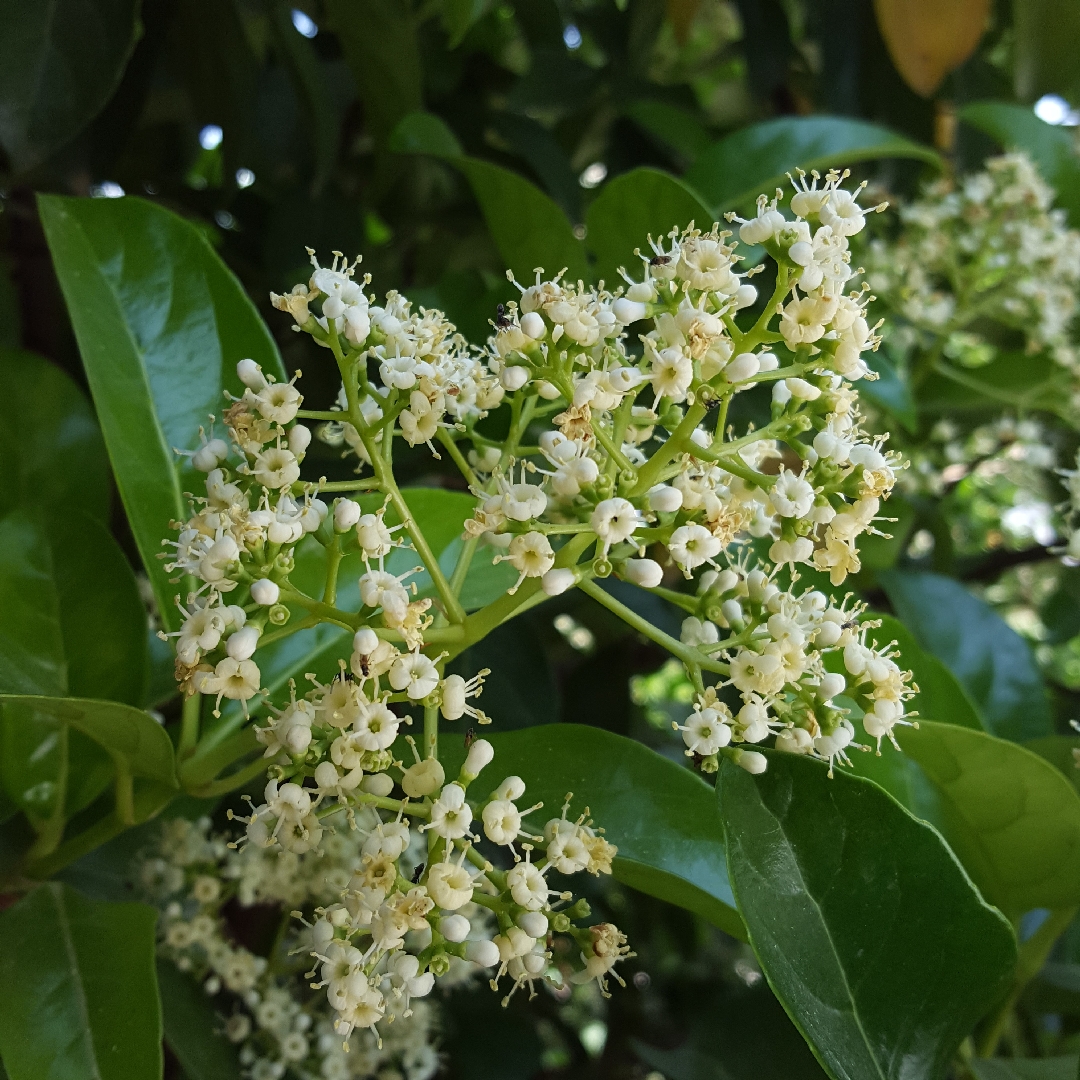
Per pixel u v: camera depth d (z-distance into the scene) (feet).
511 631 1.12
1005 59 1.73
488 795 0.71
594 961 0.61
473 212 1.41
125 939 0.70
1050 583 1.83
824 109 1.49
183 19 1.23
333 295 0.62
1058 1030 1.11
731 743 0.65
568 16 1.52
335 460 1.10
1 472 0.95
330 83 1.43
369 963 0.58
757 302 1.16
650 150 1.48
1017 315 1.37
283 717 0.58
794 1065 0.91
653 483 0.62
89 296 0.80
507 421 0.93
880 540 1.26
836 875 0.63
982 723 0.89
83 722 0.67
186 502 0.78
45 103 0.92
